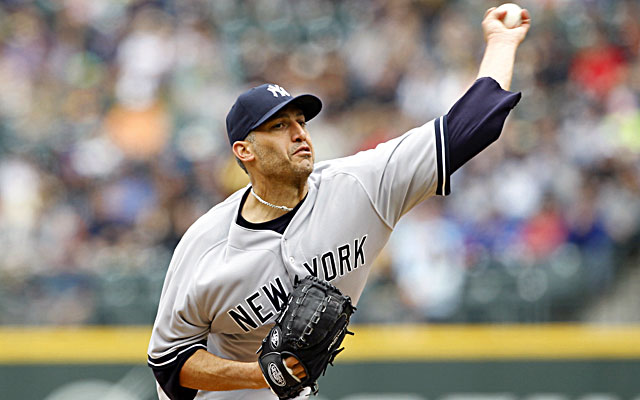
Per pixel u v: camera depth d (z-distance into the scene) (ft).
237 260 35.63
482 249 92.89
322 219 35.47
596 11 123.34
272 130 34.86
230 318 36.45
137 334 77.56
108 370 76.48
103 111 117.29
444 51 119.65
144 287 82.89
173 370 36.99
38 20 129.08
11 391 76.13
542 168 101.40
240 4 131.44
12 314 80.84
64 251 95.76
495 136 34.40
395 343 76.84
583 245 92.99
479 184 99.19
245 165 35.73
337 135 111.86
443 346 76.64
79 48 126.52
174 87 118.73
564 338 77.05
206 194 99.35
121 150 110.93
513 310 82.07
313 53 124.16
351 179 35.65
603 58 117.80
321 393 76.18
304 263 35.40
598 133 106.83
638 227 94.99
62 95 120.67
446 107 113.91
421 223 93.30
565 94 114.11
